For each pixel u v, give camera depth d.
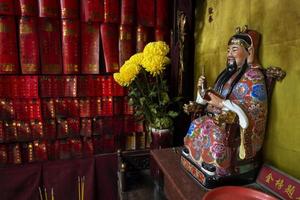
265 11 0.85
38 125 1.40
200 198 0.73
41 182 1.45
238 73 0.86
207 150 0.79
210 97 0.79
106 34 1.42
